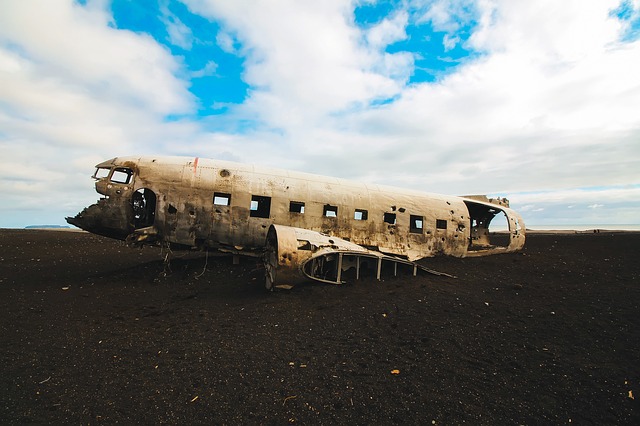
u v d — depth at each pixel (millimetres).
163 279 10312
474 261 13703
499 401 4066
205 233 10852
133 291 9133
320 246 9523
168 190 10609
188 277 10562
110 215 10266
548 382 4523
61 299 8117
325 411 3801
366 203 12820
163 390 4152
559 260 14055
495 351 5477
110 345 5535
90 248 18578
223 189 11031
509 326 6594
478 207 17219
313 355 5297
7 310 7082
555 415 3803
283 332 6277
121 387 4203
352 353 5387
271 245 9836
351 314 7320
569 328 6488
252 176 11648
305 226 11742
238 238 11117
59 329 6180
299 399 4027
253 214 13711
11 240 19391
